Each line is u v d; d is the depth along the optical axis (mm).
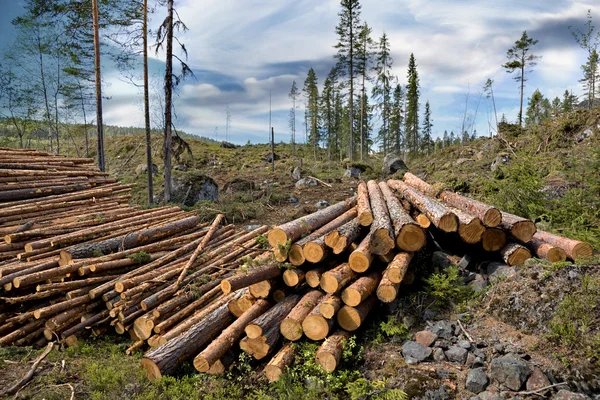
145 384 4059
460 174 14219
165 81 15047
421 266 5453
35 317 5199
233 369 4379
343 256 5328
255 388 4012
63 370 4367
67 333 5293
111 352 5109
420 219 5773
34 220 7527
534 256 5219
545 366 3551
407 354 4059
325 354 3945
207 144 59938
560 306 4004
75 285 5629
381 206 6359
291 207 15062
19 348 4871
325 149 57031
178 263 6902
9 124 19641
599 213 6562
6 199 8102
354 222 5758
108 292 5766
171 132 15367
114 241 6898
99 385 3996
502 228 5344
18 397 3789
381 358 4141
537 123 15297
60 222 7625
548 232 5891
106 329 5688
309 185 19578
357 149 48750
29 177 8984
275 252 4879
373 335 4523
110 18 15086
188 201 14969
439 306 4828
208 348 4238
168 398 3887
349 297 4324
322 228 5762
